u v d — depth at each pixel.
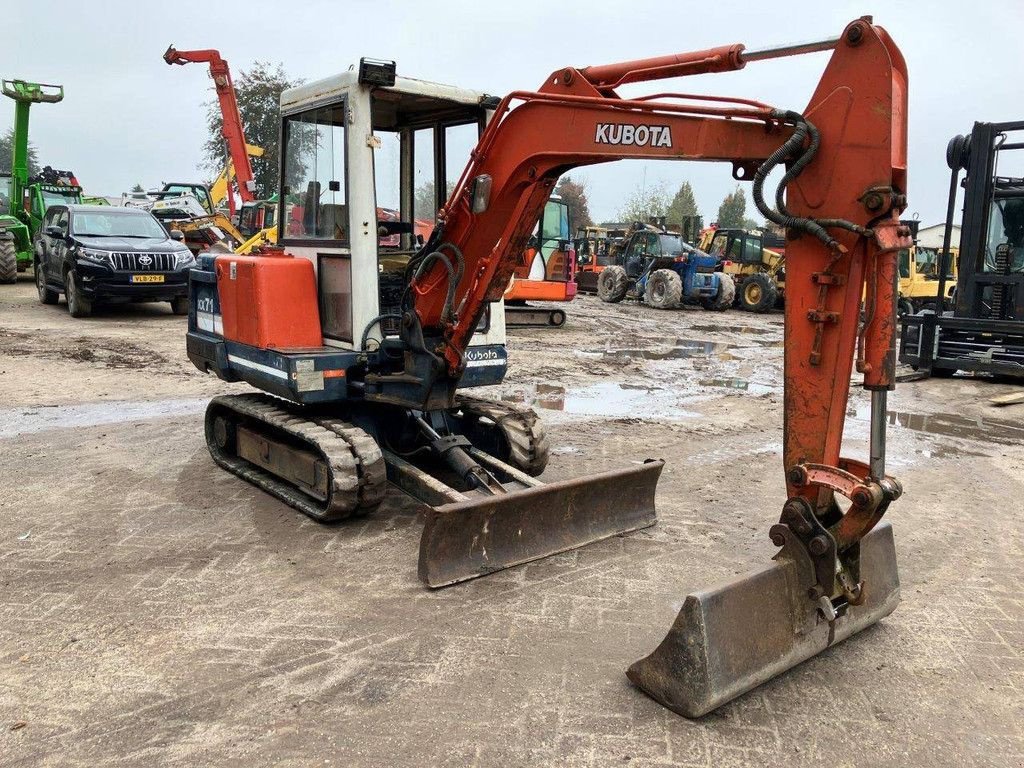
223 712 3.02
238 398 6.02
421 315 4.80
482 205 4.25
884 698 3.23
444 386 4.85
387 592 4.04
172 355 10.89
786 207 3.04
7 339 11.73
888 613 3.78
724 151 3.37
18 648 3.46
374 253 4.93
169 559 4.41
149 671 3.29
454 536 4.14
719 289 22.59
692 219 27.89
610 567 4.41
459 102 5.22
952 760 2.86
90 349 11.12
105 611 3.80
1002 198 11.63
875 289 2.92
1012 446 7.57
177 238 15.53
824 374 3.05
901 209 2.88
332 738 2.88
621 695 3.20
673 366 11.98
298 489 5.30
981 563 4.67
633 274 23.75
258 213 21.31
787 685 3.30
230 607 3.86
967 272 11.66
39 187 20.47
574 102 3.88
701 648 2.99
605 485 4.73
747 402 9.24
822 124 2.94
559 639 3.62
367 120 4.77
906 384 11.05
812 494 3.21
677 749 2.87
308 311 5.30
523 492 4.30
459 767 2.74
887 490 2.98
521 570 4.33
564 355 12.70
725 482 6.07
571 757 2.81
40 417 7.60
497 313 5.46
